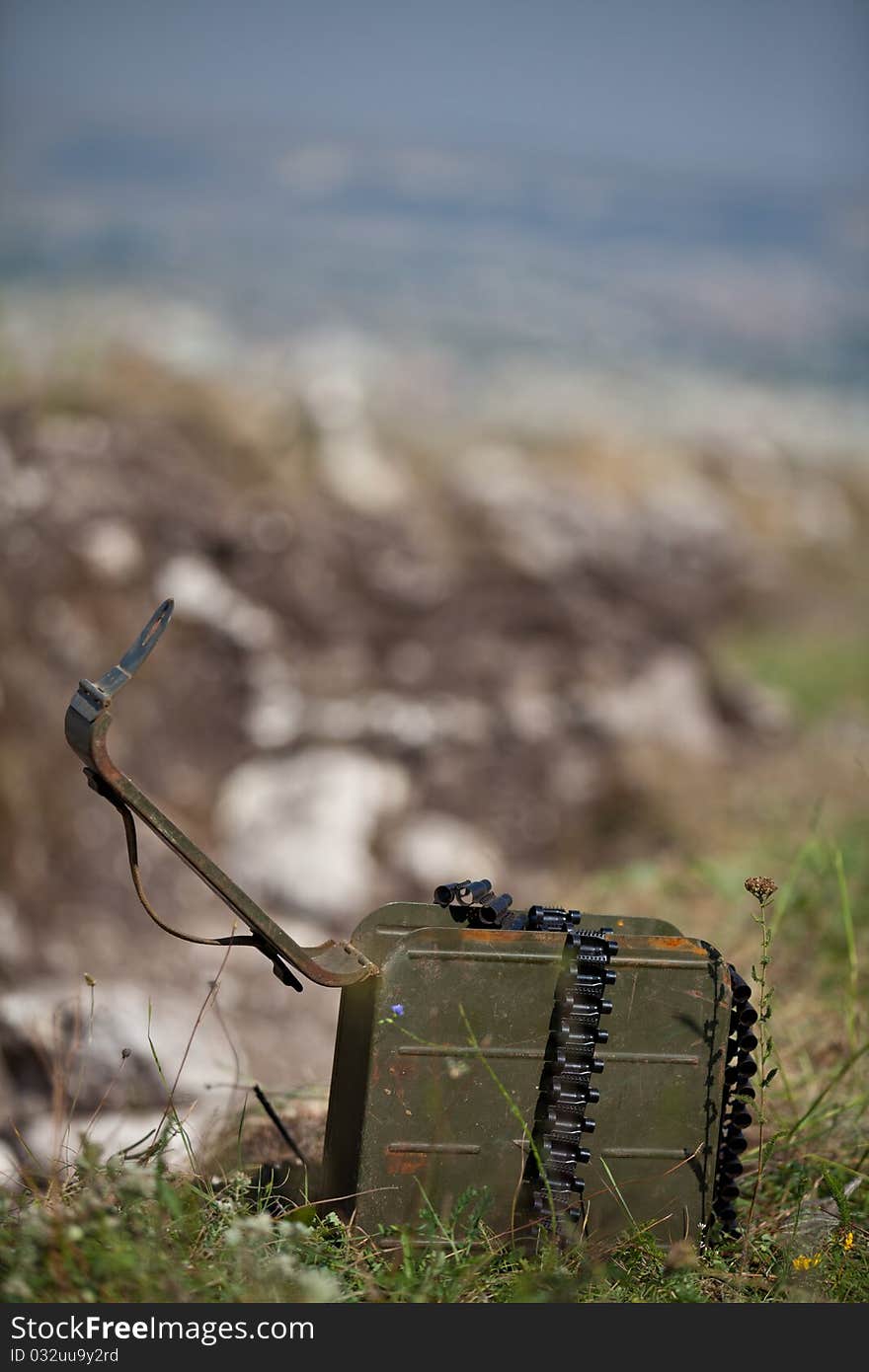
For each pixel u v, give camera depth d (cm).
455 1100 374
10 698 1191
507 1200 383
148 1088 688
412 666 1655
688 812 1311
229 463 1767
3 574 1278
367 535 1781
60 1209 366
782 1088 568
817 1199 466
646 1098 388
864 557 2798
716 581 2292
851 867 881
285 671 1515
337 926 1173
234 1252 360
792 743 1603
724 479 2978
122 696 1332
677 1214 396
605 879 1031
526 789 1408
